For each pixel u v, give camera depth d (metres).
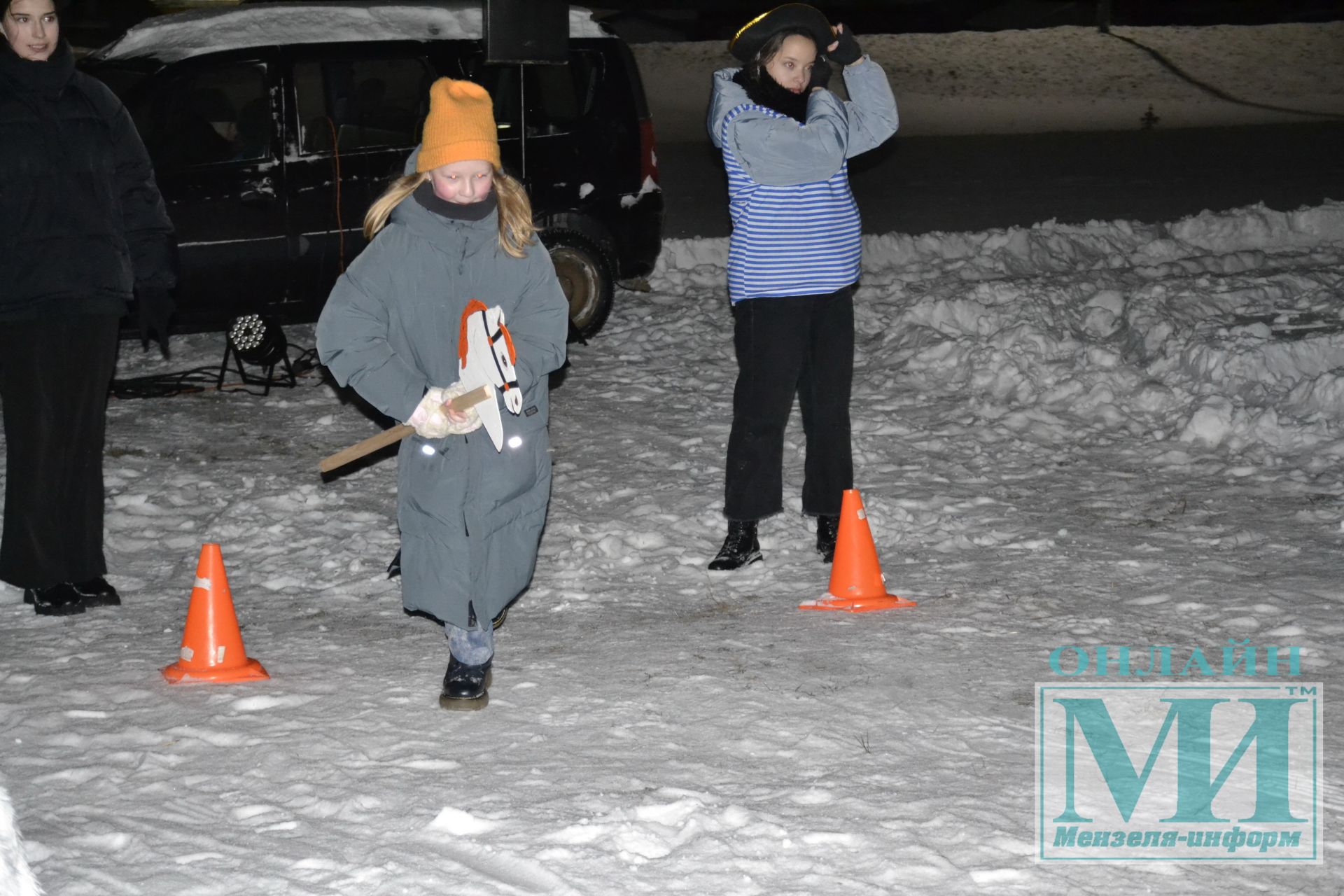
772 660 10.42
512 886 6.78
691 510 14.76
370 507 15.11
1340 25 64.69
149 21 22.11
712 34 67.81
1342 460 16.08
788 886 6.79
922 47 61.69
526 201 8.87
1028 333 20.44
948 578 12.59
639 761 8.43
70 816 7.62
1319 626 11.00
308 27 21.25
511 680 10.03
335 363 8.63
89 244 11.32
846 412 13.03
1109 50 61.47
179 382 20.16
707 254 27.55
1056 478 16.00
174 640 11.14
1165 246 26.67
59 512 11.80
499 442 8.60
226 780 8.16
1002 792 7.96
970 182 35.66
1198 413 17.27
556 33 21.23
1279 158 38.25
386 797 7.88
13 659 10.63
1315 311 20.80
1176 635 10.88
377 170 20.92
